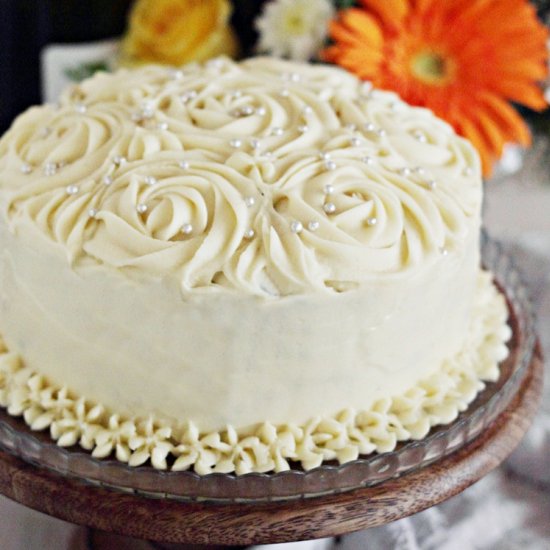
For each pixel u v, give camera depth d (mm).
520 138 821
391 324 616
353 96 710
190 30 956
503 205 1054
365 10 843
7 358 651
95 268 596
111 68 1009
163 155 634
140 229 600
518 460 768
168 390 609
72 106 693
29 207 622
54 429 622
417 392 646
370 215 619
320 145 655
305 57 892
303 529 600
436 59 827
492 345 698
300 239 601
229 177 622
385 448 622
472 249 658
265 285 593
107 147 643
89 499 604
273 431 614
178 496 602
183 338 596
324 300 593
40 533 711
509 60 821
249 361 601
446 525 738
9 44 1181
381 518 609
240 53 985
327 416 626
